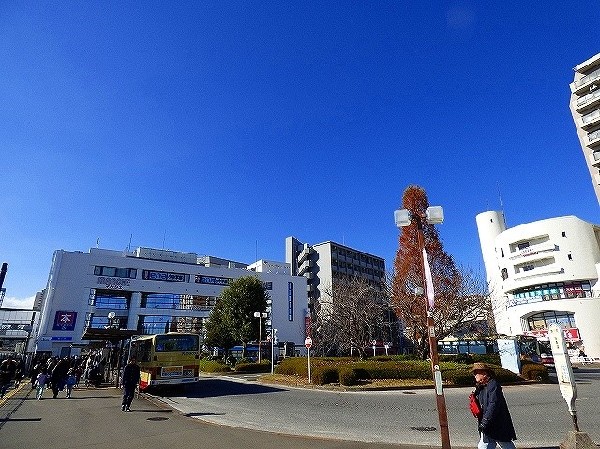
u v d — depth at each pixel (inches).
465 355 989.2
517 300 2055.9
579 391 631.8
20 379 918.4
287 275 2674.7
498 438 184.4
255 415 436.1
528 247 2032.5
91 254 2043.6
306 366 834.8
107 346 968.9
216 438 305.7
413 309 963.3
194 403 540.4
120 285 2073.1
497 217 2345.0
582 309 1763.0
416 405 507.5
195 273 2317.9
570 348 1743.4
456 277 982.4
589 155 1811.0
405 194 1094.4
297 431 346.0
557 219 1966.0
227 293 1599.4
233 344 1587.1
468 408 473.7
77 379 832.9
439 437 316.8
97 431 338.3
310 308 2851.9
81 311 1945.1
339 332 1622.8
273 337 1216.8
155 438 307.3
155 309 2143.2
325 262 3043.8
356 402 542.0
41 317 1967.3
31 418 410.9
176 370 633.6
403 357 1018.7
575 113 1902.1
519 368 812.6
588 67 1878.7
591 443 240.8
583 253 1876.2
